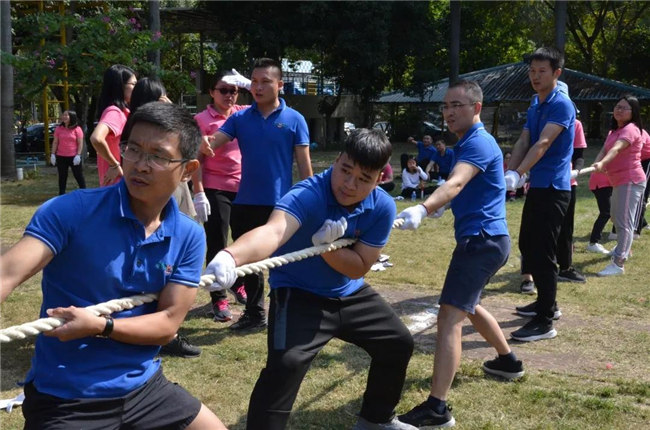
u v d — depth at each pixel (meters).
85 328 2.12
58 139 12.74
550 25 34.97
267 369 3.03
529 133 5.38
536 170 5.19
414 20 27.89
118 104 4.87
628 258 8.14
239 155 5.58
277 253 3.21
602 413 3.99
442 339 3.80
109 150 4.76
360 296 3.33
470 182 4.02
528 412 4.00
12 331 1.98
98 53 16.05
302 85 33.75
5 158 16.70
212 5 25.19
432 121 33.75
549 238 5.18
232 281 2.60
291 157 5.18
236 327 5.42
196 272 2.43
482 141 3.96
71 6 19.91
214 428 2.54
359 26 25.94
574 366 4.77
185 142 2.23
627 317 5.89
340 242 3.12
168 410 2.45
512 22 35.03
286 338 3.07
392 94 32.06
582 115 32.91
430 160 14.42
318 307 3.19
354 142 2.96
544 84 5.20
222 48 29.67
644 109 34.50
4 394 4.11
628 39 34.72
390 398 3.53
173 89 21.73
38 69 16.23
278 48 25.69
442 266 7.73
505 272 7.53
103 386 2.28
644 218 9.84
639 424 3.87
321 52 28.97
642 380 4.52
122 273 2.25
